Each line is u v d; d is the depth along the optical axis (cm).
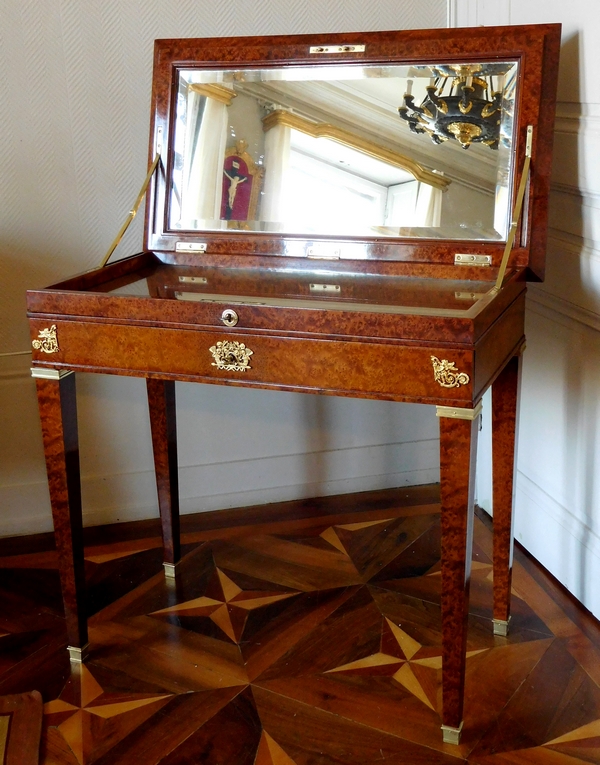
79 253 226
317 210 189
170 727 166
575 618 196
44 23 208
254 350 152
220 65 188
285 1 217
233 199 193
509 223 172
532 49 168
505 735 162
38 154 217
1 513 239
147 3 211
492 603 203
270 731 164
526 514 225
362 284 171
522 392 222
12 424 233
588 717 165
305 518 247
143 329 158
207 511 253
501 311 153
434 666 182
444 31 175
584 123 177
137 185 224
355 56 180
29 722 166
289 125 188
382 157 183
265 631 195
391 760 157
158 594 212
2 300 224
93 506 246
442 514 147
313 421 251
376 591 210
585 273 185
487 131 174
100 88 215
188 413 243
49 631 198
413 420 257
